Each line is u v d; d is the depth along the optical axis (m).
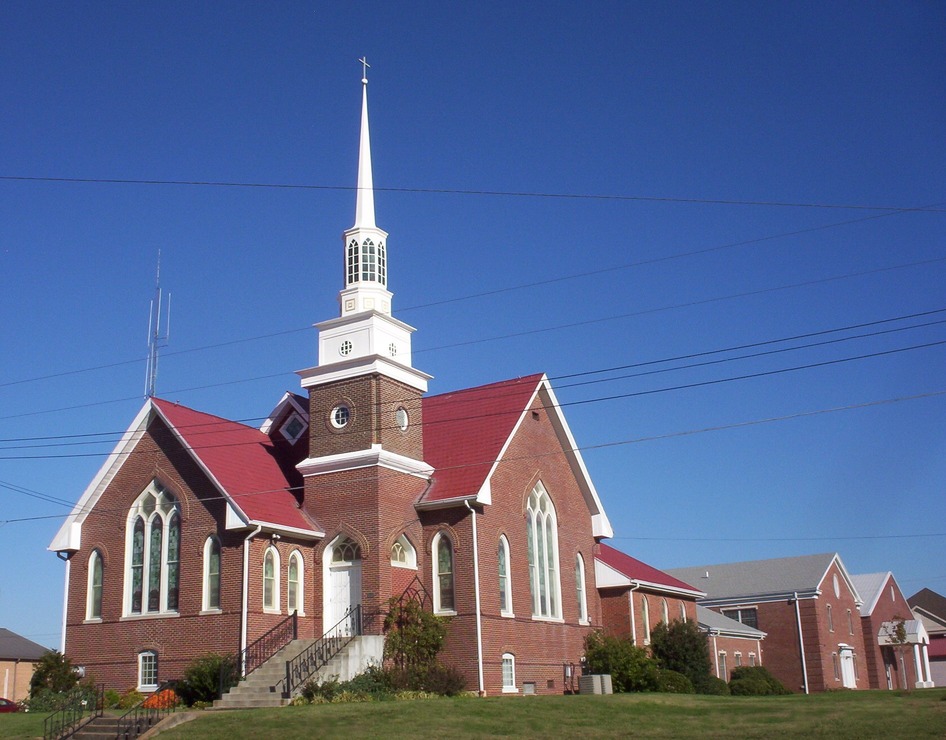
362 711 26.95
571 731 25.00
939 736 22.84
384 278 39.75
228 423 39.78
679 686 41.88
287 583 35.31
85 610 37.28
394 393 37.91
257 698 30.20
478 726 25.34
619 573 44.97
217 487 34.91
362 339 38.00
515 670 36.91
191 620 34.53
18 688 74.38
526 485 40.19
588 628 42.94
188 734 25.27
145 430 37.72
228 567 34.28
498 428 39.66
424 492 37.81
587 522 44.88
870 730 24.22
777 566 70.56
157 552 36.38
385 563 35.41
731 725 26.28
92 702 33.41
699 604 69.75
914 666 75.12
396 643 34.34
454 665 35.28
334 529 36.25
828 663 65.44
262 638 32.94
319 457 37.47
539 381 41.50
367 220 39.94
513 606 37.69
